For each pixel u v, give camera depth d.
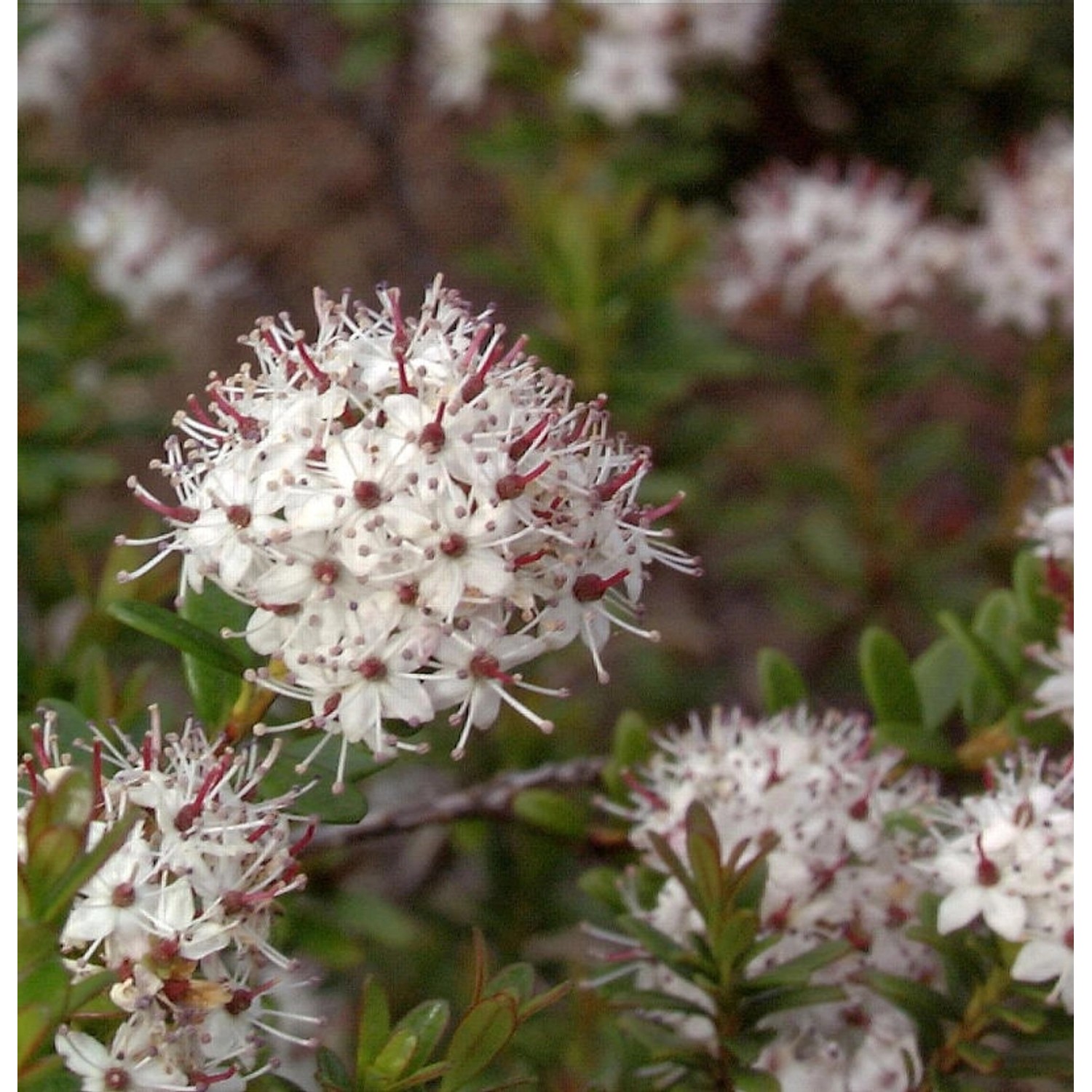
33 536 0.30
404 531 0.21
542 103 0.56
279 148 0.61
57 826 0.19
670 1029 0.24
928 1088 0.23
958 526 0.42
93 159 0.58
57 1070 0.20
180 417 0.22
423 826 0.26
